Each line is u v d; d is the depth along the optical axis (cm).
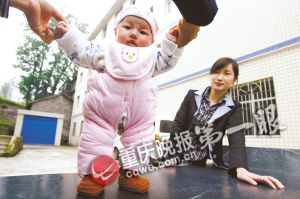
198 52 603
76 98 1791
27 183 77
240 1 498
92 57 77
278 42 400
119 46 77
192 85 606
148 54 77
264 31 431
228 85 161
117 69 73
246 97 440
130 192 74
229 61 160
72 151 1133
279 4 412
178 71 664
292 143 351
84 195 65
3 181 78
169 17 740
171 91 682
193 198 71
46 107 1770
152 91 80
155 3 855
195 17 42
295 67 366
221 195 76
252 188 89
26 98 2186
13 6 58
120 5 1223
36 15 63
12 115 1633
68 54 77
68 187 74
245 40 469
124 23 81
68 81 2247
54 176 92
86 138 69
